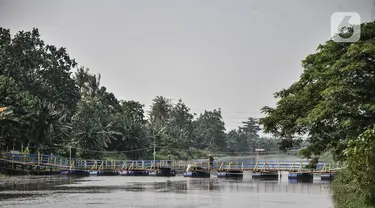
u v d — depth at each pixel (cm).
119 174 7294
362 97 2300
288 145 2875
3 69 7988
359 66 2267
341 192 2827
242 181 5888
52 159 7144
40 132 7219
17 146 7462
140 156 10669
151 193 4012
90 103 10744
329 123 2497
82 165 7650
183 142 13588
